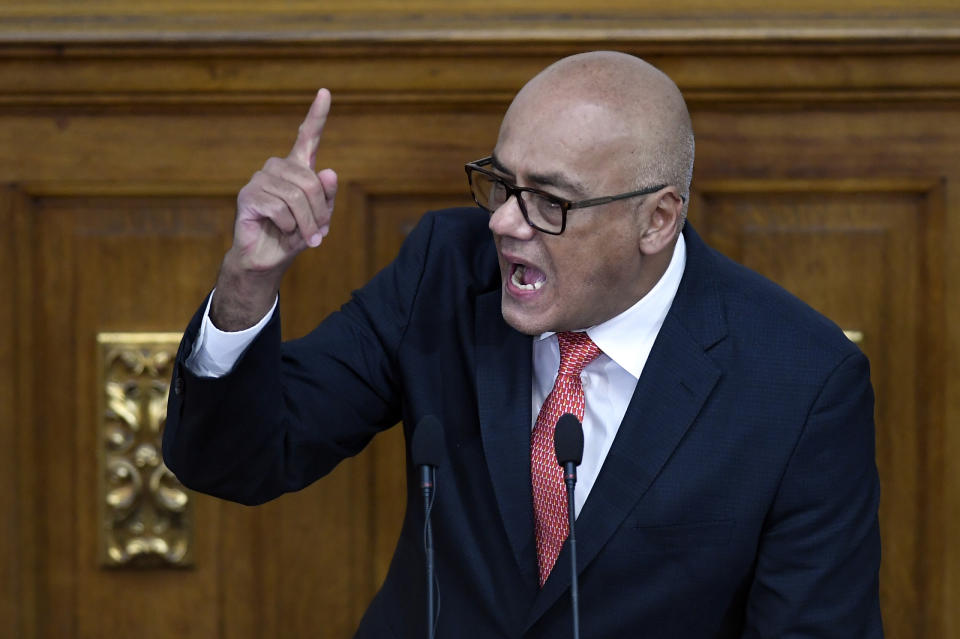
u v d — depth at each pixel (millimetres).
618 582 6223
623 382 6520
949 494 10617
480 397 6496
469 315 6828
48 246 10758
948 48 10148
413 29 10180
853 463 6270
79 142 10555
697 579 6211
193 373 5871
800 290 10742
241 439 6055
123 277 10781
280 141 10570
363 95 10430
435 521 6594
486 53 10258
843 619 6168
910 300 10688
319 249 10680
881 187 10555
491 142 10570
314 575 10828
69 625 10891
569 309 6152
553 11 10266
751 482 6191
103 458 10812
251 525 10836
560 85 5961
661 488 6184
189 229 10758
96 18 10250
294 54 10242
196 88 10352
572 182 5812
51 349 10805
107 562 10836
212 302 5918
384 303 7012
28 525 10781
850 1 10211
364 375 6875
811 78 10312
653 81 6102
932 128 10484
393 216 10797
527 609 6320
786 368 6293
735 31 10102
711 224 10773
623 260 6094
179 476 6355
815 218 10711
